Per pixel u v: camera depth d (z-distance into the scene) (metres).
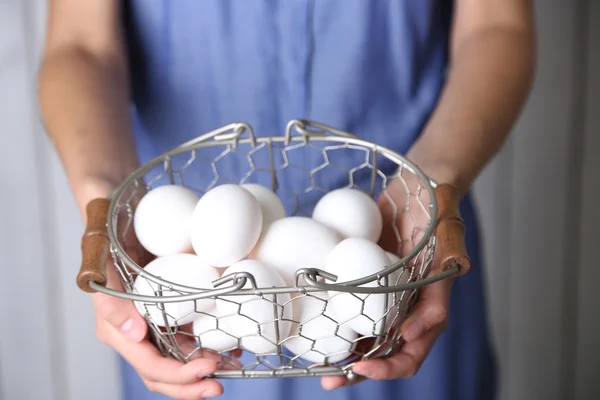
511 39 0.81
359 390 0.84
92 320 1.25
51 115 0.75
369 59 0.81
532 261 1.29
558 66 1.20
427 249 0.61
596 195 1.27
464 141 0.72
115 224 0.62
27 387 1.28
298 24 0.80
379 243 0.72
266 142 0.71
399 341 0.62
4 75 1.15
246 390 0.84
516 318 1.32
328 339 0.60
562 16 1.18
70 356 1.27
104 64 0.80
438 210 0.61
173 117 0.84
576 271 1.30
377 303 0.59
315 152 0.81
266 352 0.60
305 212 0.82
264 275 0.59
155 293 0.56
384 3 0.80
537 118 1.22
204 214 0.62
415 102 0.84
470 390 0.89
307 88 0.81
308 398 0.84
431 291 0.62
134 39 0.84
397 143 0.84
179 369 0.60
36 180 1.19
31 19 1.14
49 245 1.22
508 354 1.33
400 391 0.86
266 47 0.80
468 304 0.87
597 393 1.34
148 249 0.66
